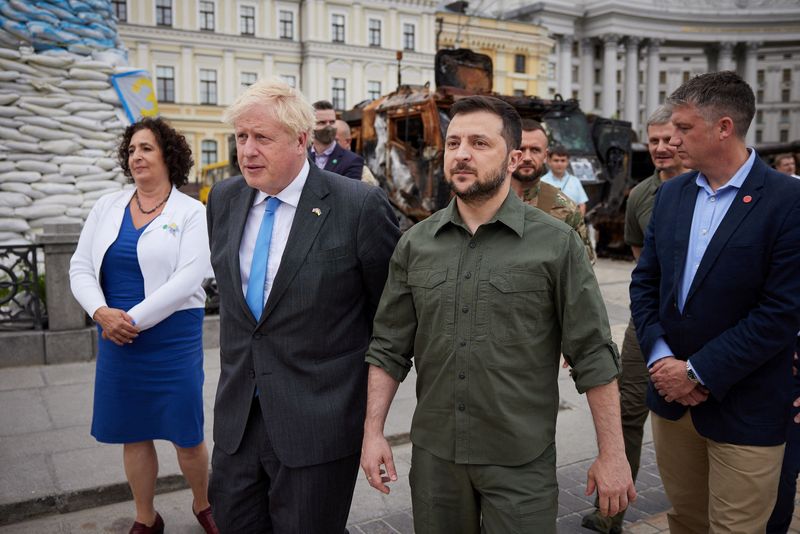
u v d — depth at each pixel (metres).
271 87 2.07
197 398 2.82
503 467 1.84
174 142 2.83
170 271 2.74
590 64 63.94
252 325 2.13
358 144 11.52
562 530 3.06
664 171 3.12
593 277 1.86
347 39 39.59
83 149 7.51
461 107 1.89
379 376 2.05
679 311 2.23
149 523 2.87
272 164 2.06
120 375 2.69
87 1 7.89
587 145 11.98
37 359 5.18
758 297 2.08
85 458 3.53
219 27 37.22
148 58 35.94
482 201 1.90
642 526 3.08
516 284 1.83
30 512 3.08
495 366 1.83
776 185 2.06
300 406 2.09
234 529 2.22
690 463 2.39
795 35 65.62
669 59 78.25
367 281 2.21
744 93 2.09
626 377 3.09
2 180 6.96
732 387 2.12
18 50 7.31
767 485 2.12
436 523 1.94
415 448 2.01
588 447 4.04
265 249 2.16
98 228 2.82
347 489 2.21
